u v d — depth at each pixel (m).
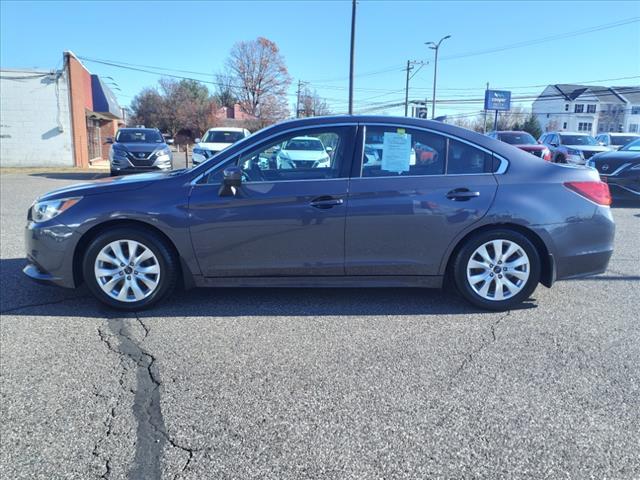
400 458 2.53
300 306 4.66
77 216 4.33
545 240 4.36
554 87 80.19
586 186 4.44
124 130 17.62
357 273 4.43
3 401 3.03
